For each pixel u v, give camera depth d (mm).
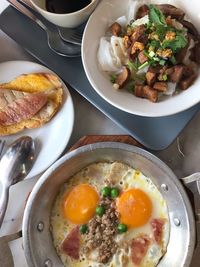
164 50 226
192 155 244
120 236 231
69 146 251
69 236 234
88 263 229
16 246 229
